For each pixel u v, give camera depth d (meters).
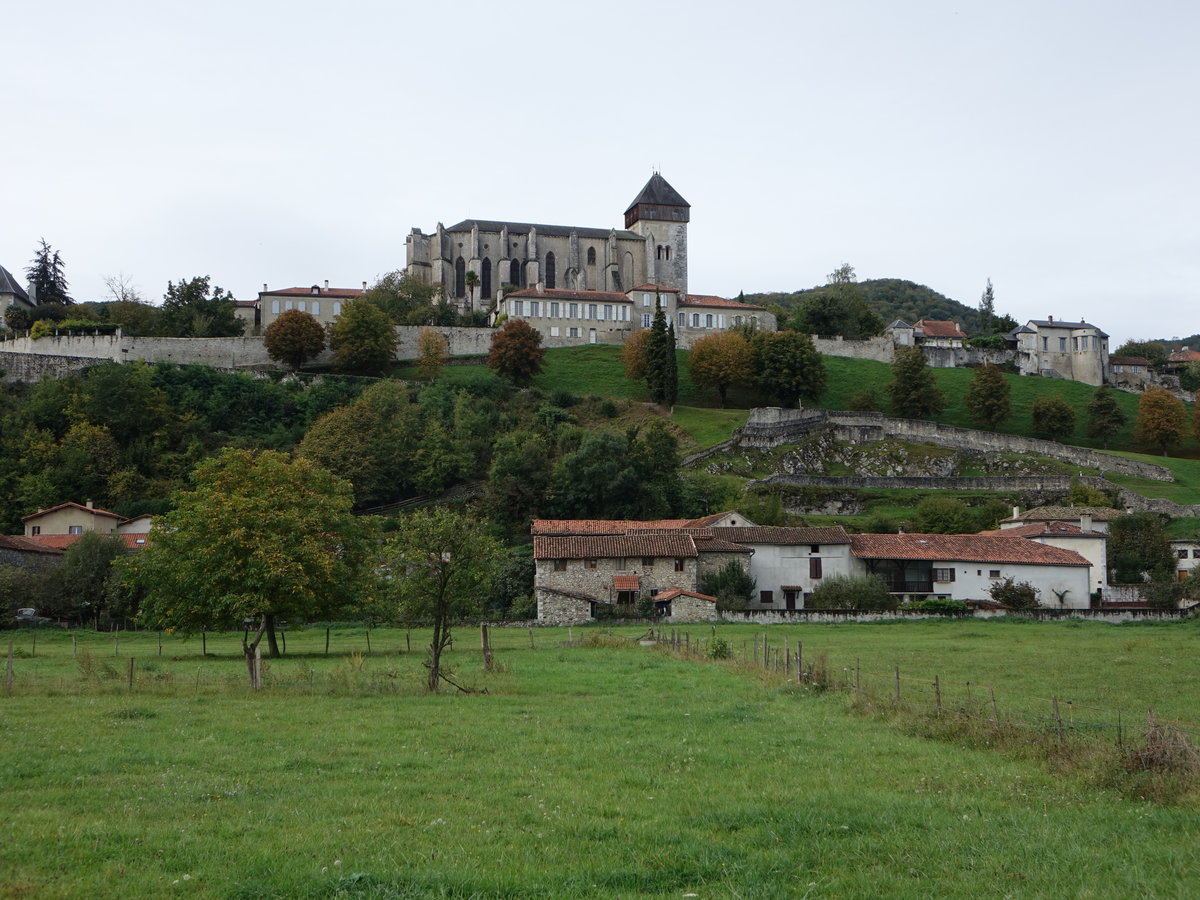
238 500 45.66
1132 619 71.19
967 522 107.44
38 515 100.94
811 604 77.50
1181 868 14.29
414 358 166.12
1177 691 34.31
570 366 165.38
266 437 133.50
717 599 75.75
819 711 28.66
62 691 33.03
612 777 19.69
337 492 58.62
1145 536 101.12
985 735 23.56
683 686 34.69
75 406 126.56
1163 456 151.25
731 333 161.12
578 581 76.06
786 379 152.38
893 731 25.22
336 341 156.12
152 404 130.00
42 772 19.80
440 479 123.31
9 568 76.69
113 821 16.14
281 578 44.38
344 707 29.27
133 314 171.62
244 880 13.43
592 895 13.14
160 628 75.12
